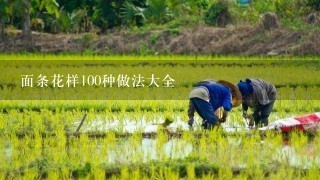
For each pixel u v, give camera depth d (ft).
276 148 91.35
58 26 317.83
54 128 107.65
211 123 104.22
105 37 293.84
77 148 93.50
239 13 303.89
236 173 79.82
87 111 129.18
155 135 103.60
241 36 277.44
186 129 107.14
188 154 87.66
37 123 111.55
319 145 93.76
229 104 104.01
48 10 295.28
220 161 83.41
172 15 310.65
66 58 256.52
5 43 294.46
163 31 291.58
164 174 77.61
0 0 292.81
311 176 75.97
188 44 280.31
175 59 245.86
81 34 299.58
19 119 116.47
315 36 260.21
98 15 321.73
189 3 316.81
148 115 124.16
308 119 105.19
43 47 293.23
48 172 78.89
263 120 111.14
